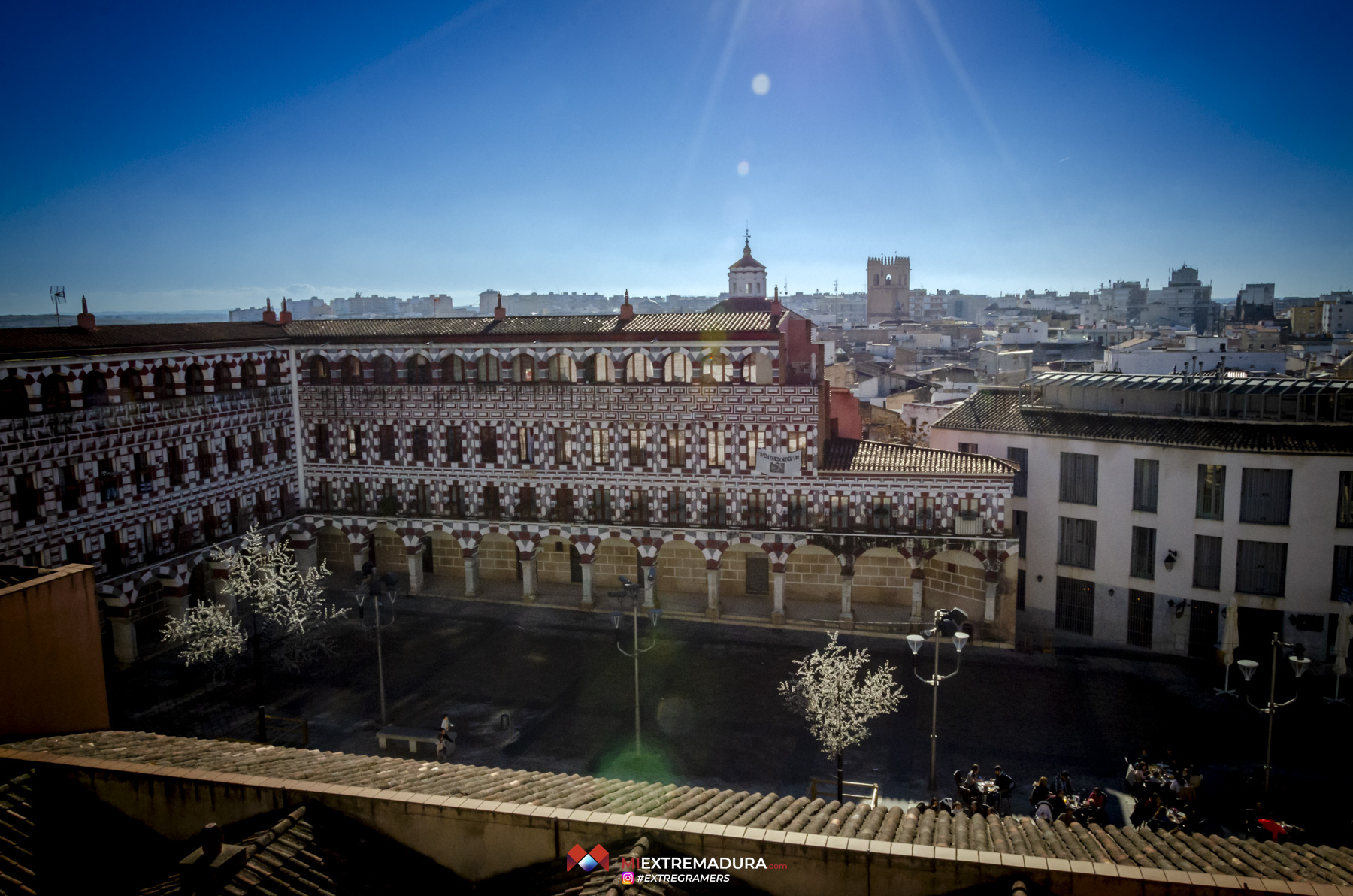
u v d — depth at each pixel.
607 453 62.06
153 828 19.16
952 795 39.03
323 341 65.69
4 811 18.45
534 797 19.42
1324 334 168.88
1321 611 50.16
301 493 67.50
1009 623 55.72
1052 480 58.38
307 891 16.48
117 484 52.50
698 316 62.44
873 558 61.91
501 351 62.94
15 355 46.91
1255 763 41.31
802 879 16.59
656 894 15.75
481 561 69.75
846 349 175.25
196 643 47.62
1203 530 52.75
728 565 64.75
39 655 22.67
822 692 37.62
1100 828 20.06
